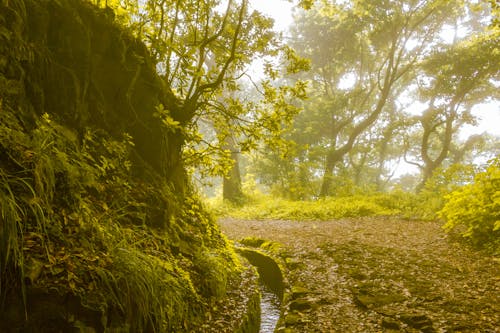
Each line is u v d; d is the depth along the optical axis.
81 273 2.65
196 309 3.80
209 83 5.95
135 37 5.62
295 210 15.27
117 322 2.64
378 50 26.23
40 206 2.72
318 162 25.48
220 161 6.29
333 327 4.46
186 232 5.27
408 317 4.50
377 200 15.57
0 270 2.23
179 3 5.81
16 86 3.42
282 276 6.57
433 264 6.59
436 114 24.75
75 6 4.66
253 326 4.58
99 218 3.40
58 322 2.34
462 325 4.26
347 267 6.79
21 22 3.62
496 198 7.06
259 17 6.66
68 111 4.13
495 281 5.50
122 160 4.70
